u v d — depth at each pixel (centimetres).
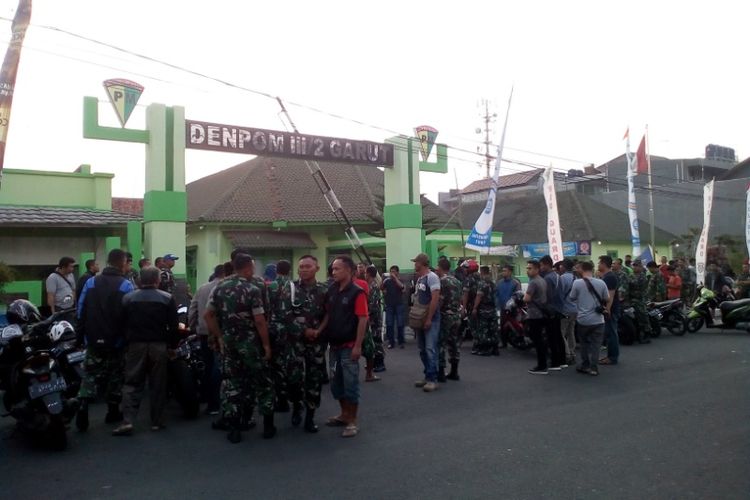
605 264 1102
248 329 641
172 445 641
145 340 679
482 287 1219
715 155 4978
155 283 695
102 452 618
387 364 1130
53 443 623
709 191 1952
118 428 673
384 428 694
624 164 4569
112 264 717
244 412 689
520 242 3662
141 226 1423
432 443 632
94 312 695
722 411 740
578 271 1084
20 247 1506
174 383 757
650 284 1531
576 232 3497
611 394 847
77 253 1575
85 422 698
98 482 533
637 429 670
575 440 634
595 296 995
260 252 2347
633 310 1343
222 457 598
